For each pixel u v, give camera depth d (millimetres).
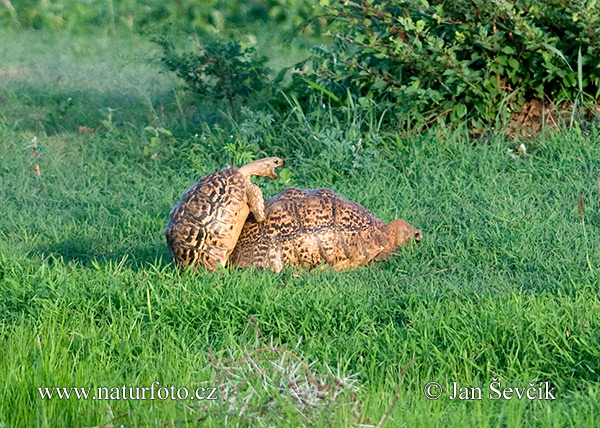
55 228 24703
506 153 28234
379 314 18109
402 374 15344
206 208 19594
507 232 22641
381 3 30469
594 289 18703
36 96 38344
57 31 50906
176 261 19984
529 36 28016
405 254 21594
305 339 17094
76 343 16891
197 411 13852
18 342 16578
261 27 49688
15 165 30297
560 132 29141
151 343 16766
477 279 20141
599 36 28266
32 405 14398
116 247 23172
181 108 35625
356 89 31625
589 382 14906
